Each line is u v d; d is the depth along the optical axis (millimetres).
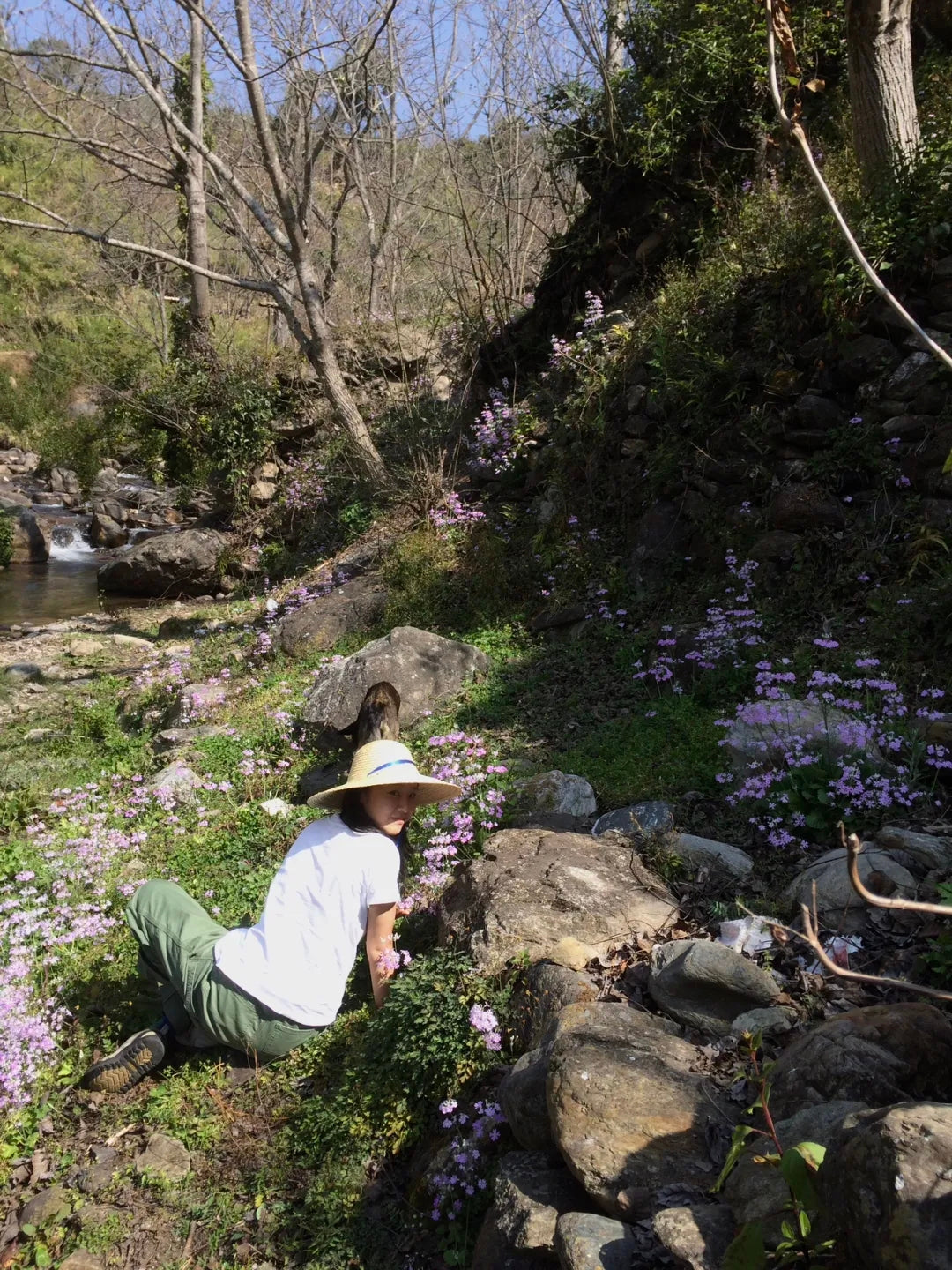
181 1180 3320
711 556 7289
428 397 13664
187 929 3768
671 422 8109
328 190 20516
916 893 3580
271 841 5387
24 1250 3158
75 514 20359
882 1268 1889
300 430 15672
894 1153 1952
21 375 29031
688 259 10188
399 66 13555
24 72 14305
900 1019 2730
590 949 3578
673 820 4555
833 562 6531
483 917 3775
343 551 11203
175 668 8711
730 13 10156
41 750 7809
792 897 3805
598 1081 2742
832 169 8461
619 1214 2498
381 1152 3221
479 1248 2707
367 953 3869
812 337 7355
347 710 6520
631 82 11188
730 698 5785
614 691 6422
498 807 4914
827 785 4359
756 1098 2703
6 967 4230
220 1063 3760
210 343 16938
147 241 26359
